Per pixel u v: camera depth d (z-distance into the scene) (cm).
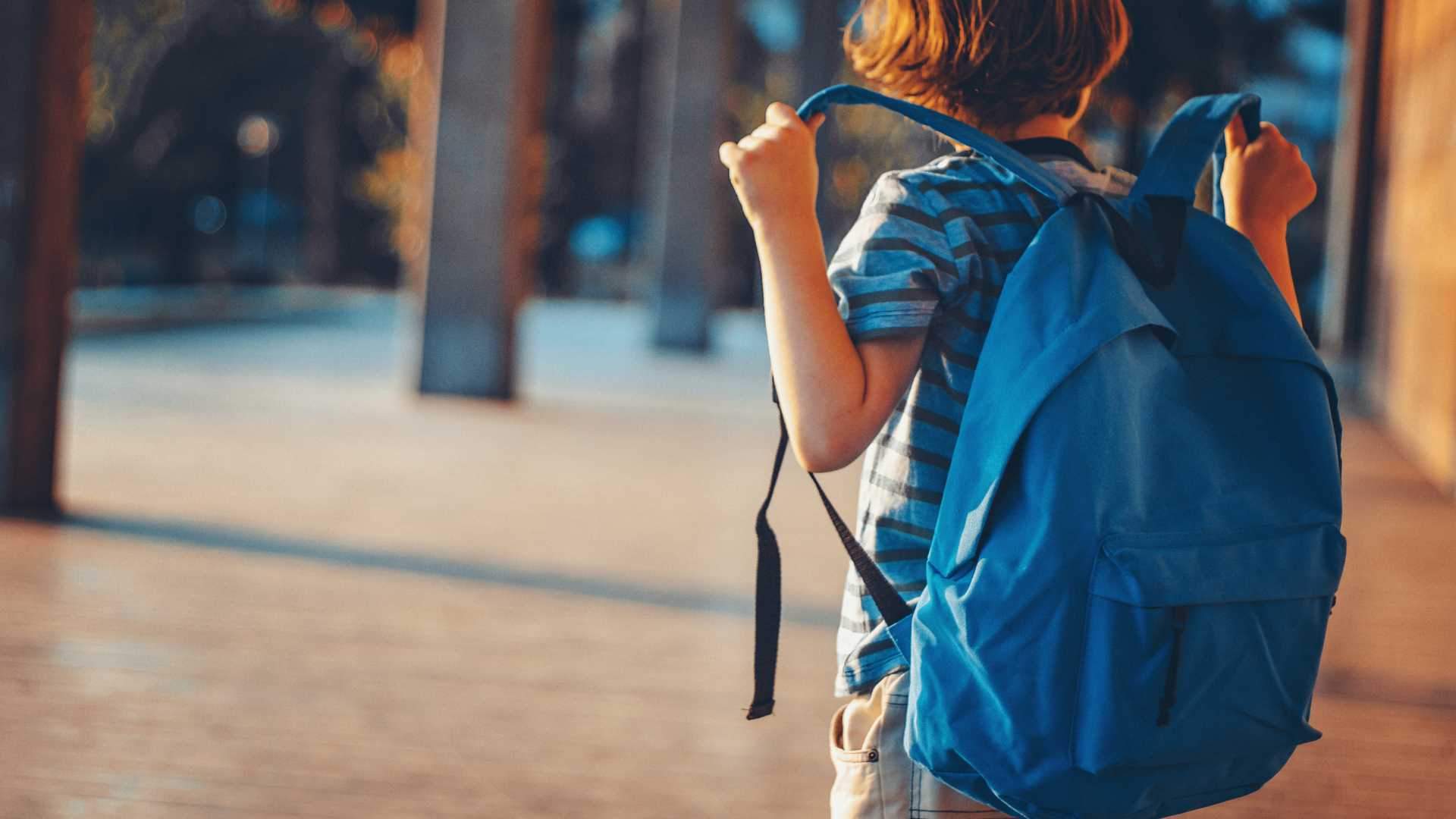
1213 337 120
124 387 1066
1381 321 1227
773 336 121
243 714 338
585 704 361
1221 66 1736
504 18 1059
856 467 868
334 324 2098
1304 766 334
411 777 302
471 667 390
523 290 1121
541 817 284
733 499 725
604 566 538
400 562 525
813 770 320
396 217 3256
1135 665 108
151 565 495
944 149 136
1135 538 109
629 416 1066
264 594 462
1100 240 119
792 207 121
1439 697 397
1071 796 111
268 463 747
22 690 347
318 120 3297
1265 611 113
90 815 272
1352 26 1608
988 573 109
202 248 2938
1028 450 111
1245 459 116
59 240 581
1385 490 810
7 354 573
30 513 573
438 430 928
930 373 125
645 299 3312
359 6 2395
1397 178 1173
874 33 136
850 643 132
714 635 441
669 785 306
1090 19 130
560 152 3450
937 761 114
